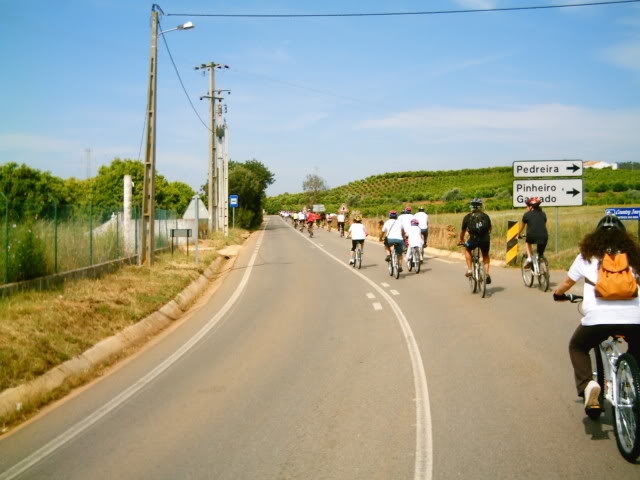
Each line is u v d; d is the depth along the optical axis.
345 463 4.50
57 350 7.96
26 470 4.75
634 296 4.57
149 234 18.17
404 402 5.91
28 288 11.01
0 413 6.11
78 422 5.91
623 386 4.48
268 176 83.94
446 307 11.53
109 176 59.00
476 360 7.44
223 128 42.22
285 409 5.87
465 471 4.27
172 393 6.70
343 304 12.59
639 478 4.06
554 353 7.62
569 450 4.59
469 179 156.75
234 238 39.03
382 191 165.38
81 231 14.41
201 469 4.52
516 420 5.28
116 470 4.61
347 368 7.34
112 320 10.26
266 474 4.37
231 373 7.41
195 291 15.83
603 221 4.83
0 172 40.16
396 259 16.73
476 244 12.55
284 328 10.24
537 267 13.16
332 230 55.94
